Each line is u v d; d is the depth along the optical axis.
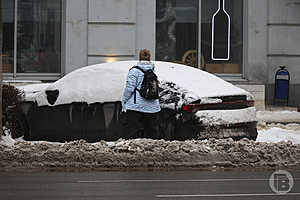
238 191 18.80
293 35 44.94
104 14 43.19
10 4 43.94
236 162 24.83
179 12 44.75
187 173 22.77
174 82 26.92
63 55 43.81
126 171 23.30
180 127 26.11
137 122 26.34
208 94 26.31
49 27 44.16
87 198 17.52
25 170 23.45
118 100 27.78
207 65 44.88
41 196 17.84
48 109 29.84
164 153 24.66
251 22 44.56
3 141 27.16
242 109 26.92
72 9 43.16
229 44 44.91
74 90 29.25
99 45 43.22
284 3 44.72
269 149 25.42
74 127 29.00
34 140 30.30
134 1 43.44
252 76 44.66
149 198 17.56
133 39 43.47
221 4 44.88
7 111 29.16
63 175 22.12
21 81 40.53
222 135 26.28
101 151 24.77
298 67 44.94
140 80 26.19
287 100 44.38
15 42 43.84
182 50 44.81
